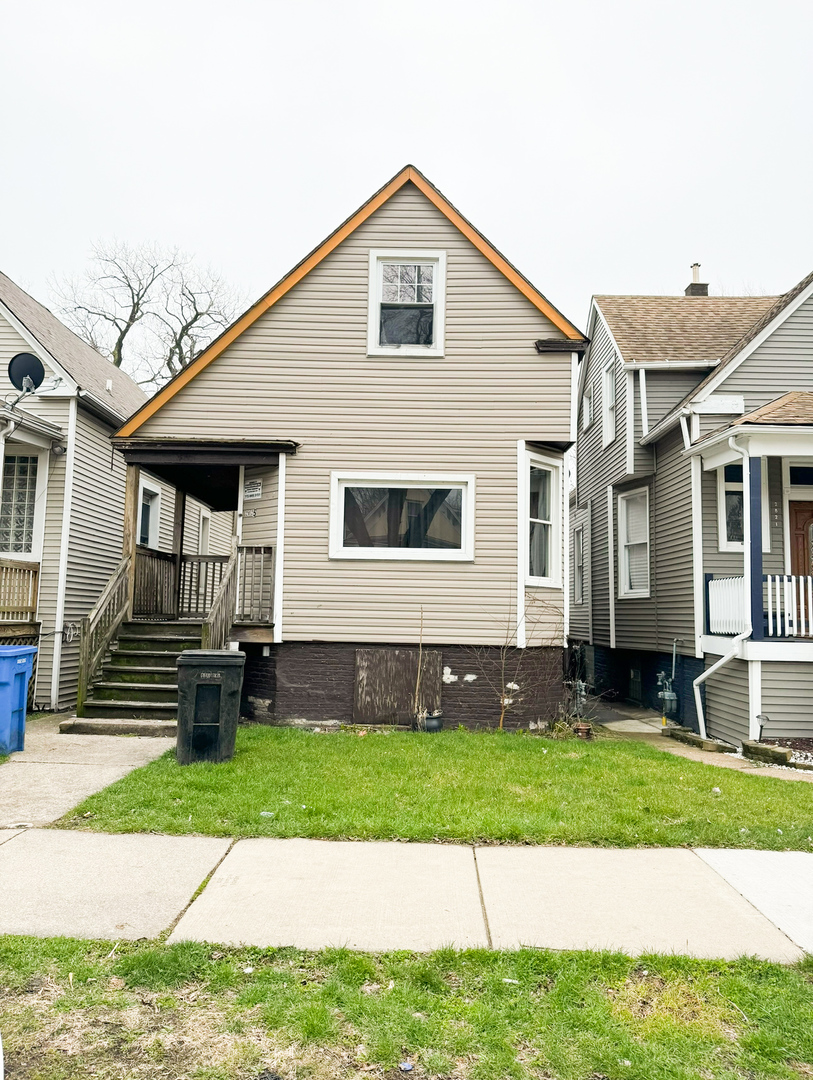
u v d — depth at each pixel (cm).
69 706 1312
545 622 1145
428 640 1115
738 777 798
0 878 472
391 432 1144
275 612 1120
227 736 764
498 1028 331
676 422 1333
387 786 697
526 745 935
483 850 548
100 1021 330
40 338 1312
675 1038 326
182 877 480
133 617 1148
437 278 1162
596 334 1847
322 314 1159
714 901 467
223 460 1141
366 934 410
